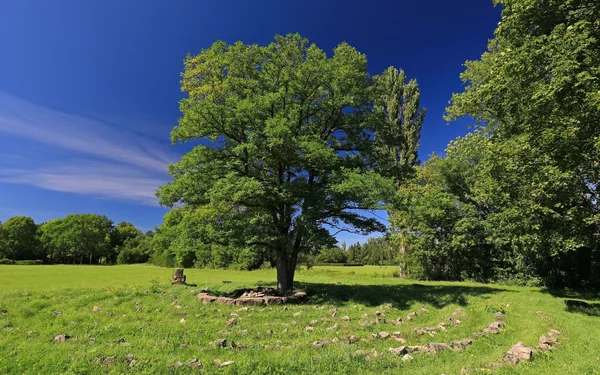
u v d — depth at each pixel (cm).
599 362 709
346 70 1783
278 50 1927
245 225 1772
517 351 762
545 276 2692
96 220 10244
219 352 790
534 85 1238
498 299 1669
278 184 1780
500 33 1329
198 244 1791
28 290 1784
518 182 1373
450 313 1386
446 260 3284
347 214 1917
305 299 1772
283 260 1938
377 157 2014
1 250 8738
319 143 1705
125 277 3064
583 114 1052
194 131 1850
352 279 3297
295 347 830
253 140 1698
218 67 1912
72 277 2977
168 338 927
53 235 9469
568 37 1061
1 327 1122
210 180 1822
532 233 1529
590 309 1384
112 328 1043
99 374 635
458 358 763
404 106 3922
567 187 1214
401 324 1209
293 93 1897
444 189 3366
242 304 1550
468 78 2478
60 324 1162
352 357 733
